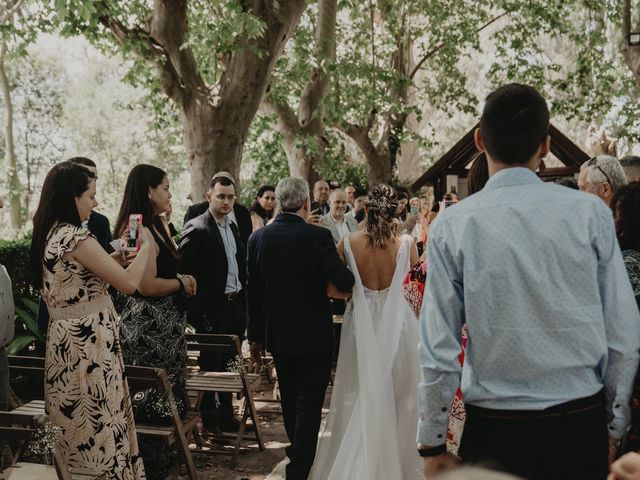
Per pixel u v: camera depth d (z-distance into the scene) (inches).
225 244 210.7
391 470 148.2
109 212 1160.8
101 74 1205.1
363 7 695.7
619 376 77.4
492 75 703.1
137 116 1187.3
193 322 205.2
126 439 133.3
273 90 559.5
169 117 555.5
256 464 183.8
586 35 631.8
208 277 204.5
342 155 631.8
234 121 391.2
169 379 159.8
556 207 78.4
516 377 77.9
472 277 78.7
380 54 682.2
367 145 702.5
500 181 81.7
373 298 161.5
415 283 160.7
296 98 676.1
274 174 705.6
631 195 108.8
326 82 591.8
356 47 677.9
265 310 165.8
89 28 360.2
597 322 77.0
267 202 331.3
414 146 999.6
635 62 478.3
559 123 1289.4
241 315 214.2
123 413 133.8
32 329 229.5
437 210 298.5
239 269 216.8
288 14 390.3
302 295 161.9
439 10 676.1
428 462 83.7
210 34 371.2
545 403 76.8
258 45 384.2
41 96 1359.5
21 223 954.1
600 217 78.9
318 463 163.9
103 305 131.7
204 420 205.2
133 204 156.2
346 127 630.5
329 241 161.6
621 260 79.7
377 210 164.1
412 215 345.7
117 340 134.3
